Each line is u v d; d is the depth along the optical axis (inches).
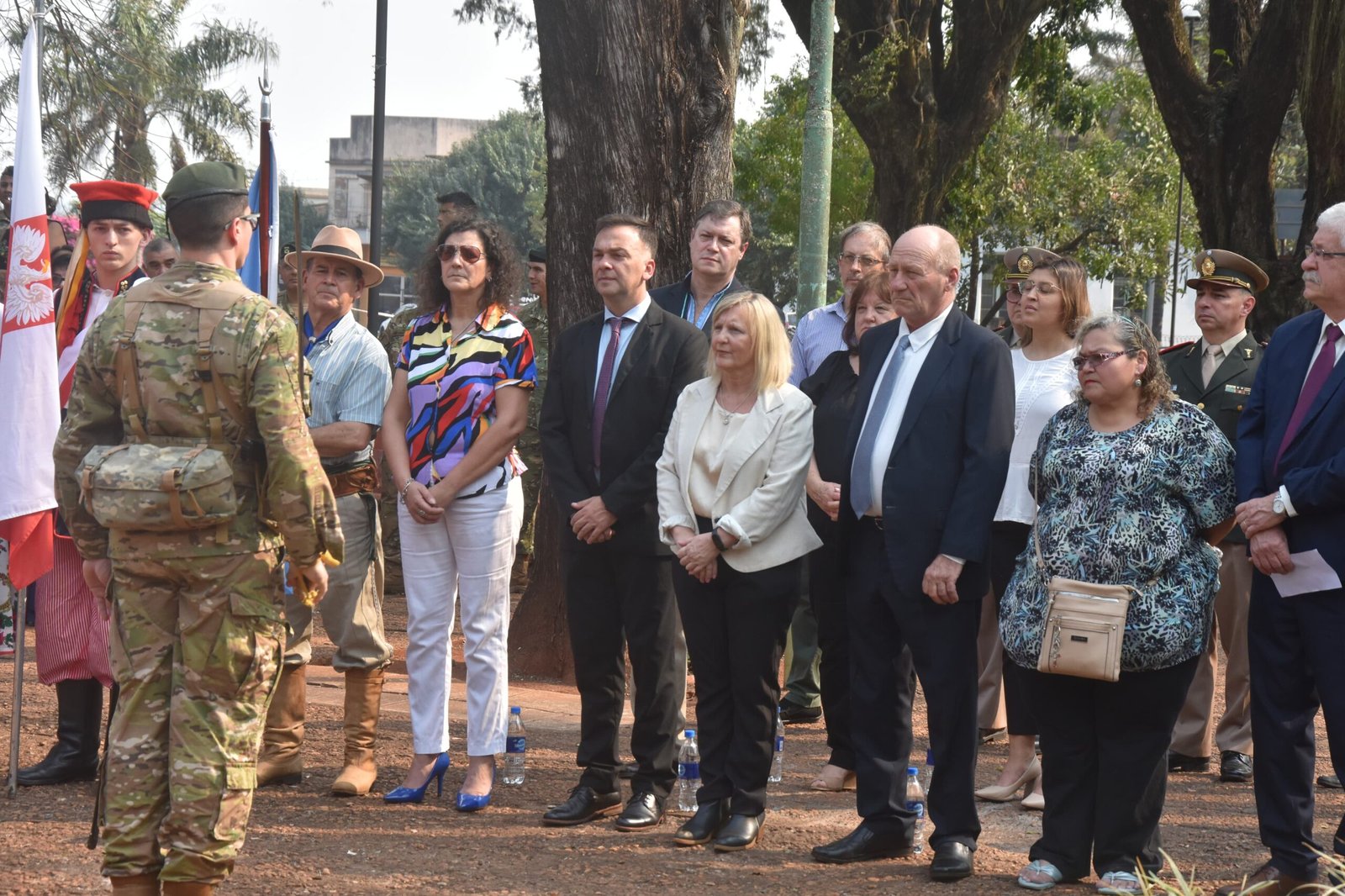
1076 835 183.2
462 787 218.2
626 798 222.1
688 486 197.2
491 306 218.1
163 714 153.3
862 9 683.4
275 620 156.0
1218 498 178.7
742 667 195.5
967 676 187.2
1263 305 592.1
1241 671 249.0
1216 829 214.1
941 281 190.5
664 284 338.0
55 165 748.0
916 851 199.6
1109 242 1109.1
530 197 2297.0
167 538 150.5
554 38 335.9
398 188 2364.7
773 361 196.2
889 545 186.7
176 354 152.1
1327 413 172.1
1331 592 171.0
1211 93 654.5
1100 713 180.9
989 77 709.9
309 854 188.5
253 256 219.0
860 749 194.7
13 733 212.4
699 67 342.6
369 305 653.3
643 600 205.9
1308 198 550.6
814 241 400.8
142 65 811.4
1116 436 180.5
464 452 212.1
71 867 178.4
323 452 219.9
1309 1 525.7
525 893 175.0
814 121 398.3
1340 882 172.1
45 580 219.3
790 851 196.4
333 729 268.2
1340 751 172.4
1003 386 187.2
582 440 210.5
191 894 150.3
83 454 159.0
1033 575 182.5
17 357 207.0
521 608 352.8
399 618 417.7
